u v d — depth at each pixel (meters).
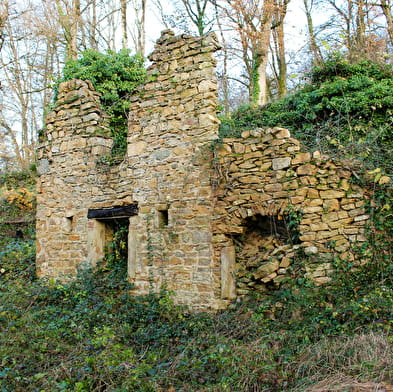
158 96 7.61
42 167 9.71
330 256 5.76
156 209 7.39
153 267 7.28
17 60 18.17
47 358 5.20
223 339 5.37
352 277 5.64
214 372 4.71
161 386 4.48
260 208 6.25
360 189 5.90
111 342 5.61
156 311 6.73
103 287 7.77
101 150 8.80
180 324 6.36
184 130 7.19
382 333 4.48
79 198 8.84
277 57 17.00
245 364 4.59
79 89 9.23
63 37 17.14
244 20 13.78
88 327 6.46
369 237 5.74
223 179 6.66
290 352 4.81
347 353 4.29
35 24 16.66
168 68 7.54
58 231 9.16
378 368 3.84
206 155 6.83
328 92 9.38
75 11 16.66
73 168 9.05
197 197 6.88
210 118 6.93
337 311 5.18
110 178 8.29
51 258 9.21
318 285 5.68
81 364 4.87
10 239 11.84
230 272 6.47
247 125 10.73
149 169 7.59
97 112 9.07
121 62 11.69
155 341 5.98
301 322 5.42
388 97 8.67
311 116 9.57
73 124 9.22
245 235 6.72
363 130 8.16
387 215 5.74
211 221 6.68
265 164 6.31
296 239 6.08
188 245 6.91
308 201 5.93
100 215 8.32
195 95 7.14
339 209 5.88
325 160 5.98
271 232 6.40
